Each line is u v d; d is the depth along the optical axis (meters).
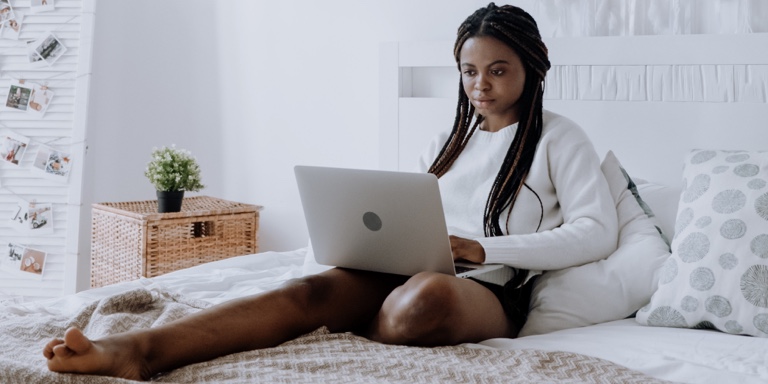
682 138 2.31
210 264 2.35
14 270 3.26
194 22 3.45
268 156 3.35
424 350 1.43
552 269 1.78
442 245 1.57
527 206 1.84
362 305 1.66
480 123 2.01
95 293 1.94
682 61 2.30
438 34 2.89
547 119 1.94
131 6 3.52
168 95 3.52
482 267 1.70
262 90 3.34
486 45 1.89
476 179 1.92
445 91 2.81
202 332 1.38
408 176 1.51
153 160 2.97
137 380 1.28
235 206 3.11
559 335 1.64
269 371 1.28
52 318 1.64
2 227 3.27
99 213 3.11
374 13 3.04
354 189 1.58
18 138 3.25
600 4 2.47
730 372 1.36
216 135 3.46
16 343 1.47
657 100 2.35
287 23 3.25
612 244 1.84
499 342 1.56
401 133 2.82
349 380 1.25
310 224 1.69
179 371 1.32
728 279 1.64
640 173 2.38
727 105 2.23
